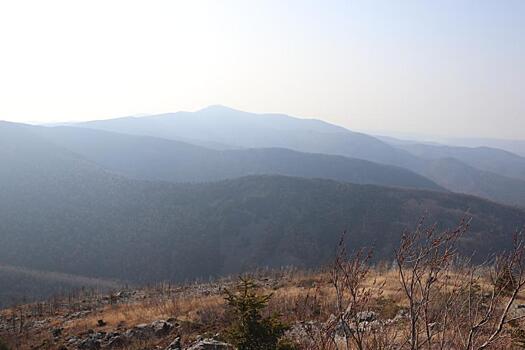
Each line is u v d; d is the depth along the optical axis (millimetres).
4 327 18391
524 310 5734
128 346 12141
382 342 3746
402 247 3207
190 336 11680
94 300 27250
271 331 5676
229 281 29188
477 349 3162
